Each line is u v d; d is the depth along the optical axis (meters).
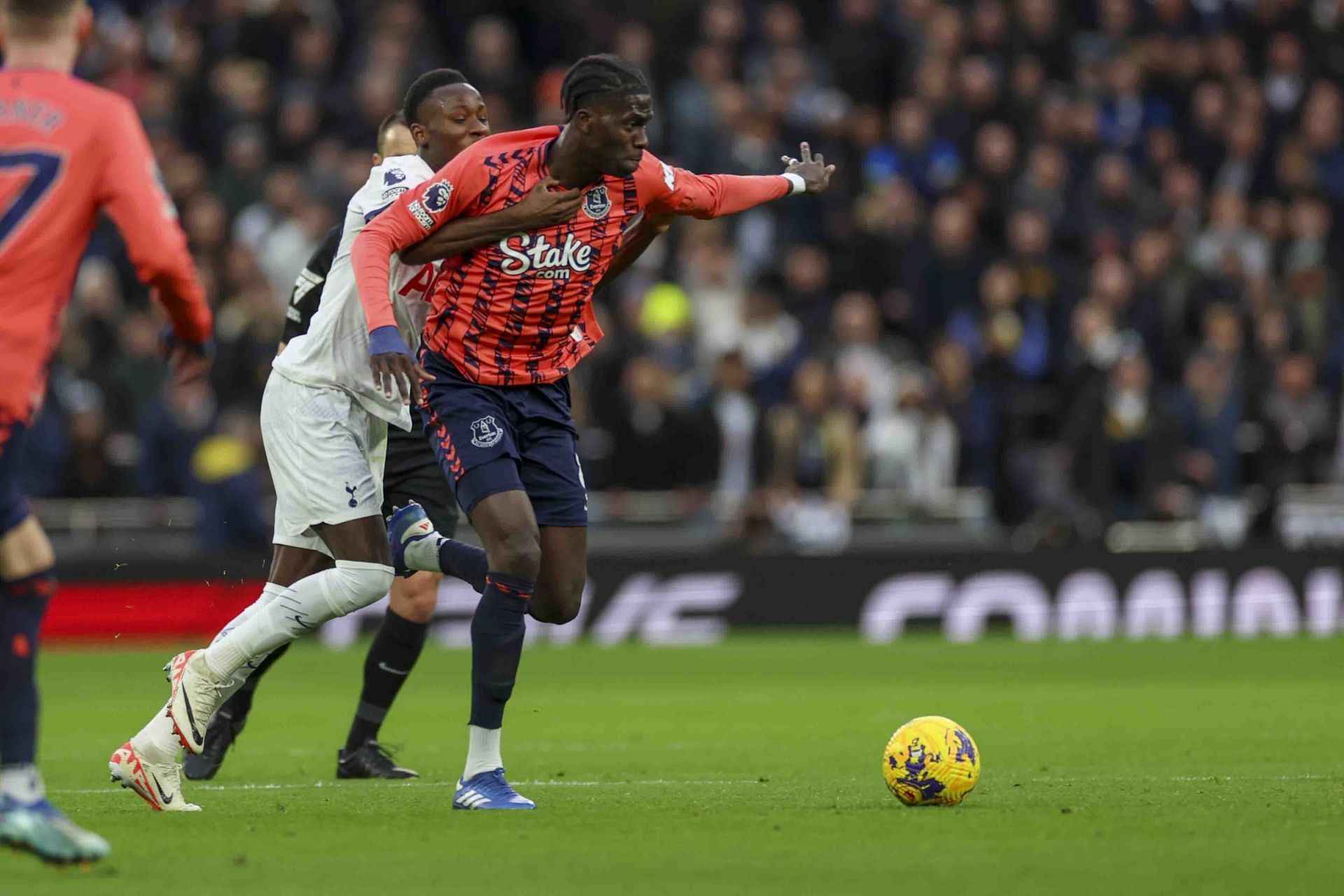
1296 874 15.27
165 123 63.94
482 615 20.02
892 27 73.19
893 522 59.19
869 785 23.52
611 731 32.84
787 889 14.64
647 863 15.96
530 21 72.19
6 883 14.96
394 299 22.00
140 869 15.67
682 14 73.62
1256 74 77.44
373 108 63.59
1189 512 60.84
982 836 17.67
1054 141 69.75
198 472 54.44
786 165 23.30
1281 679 44.31
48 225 15.49
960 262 64.75
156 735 20.12
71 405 55.91
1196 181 73.06
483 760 20.38
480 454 20.12
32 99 15.60
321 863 16.02
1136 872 15.41
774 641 56.94
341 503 21.55
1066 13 77.75
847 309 61.44
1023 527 59.56
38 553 15.81
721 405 58.75
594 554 57.06
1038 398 62.62
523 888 14.76
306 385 21.84
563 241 20.31
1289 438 61.88
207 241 59.41
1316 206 71.75
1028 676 45.41
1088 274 65.94
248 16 66.38
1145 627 59.28
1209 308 65.81
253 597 54.94
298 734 33.00
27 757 15.52
